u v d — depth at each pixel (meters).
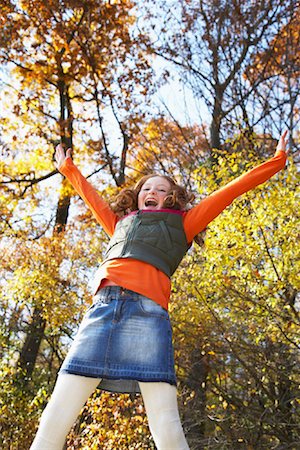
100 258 10.55
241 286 7.41
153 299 2.61
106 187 14.56
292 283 6.50
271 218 6.54
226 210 6.71
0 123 14.95
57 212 14.94
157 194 2.99
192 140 13.66
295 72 12.48
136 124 14.04
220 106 12.89
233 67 13.08
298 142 11.74
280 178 6.77
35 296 9.91
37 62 14.55
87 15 14.30
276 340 7.87
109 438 7.66
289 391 8.62
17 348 12.41
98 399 7.81
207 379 8.94
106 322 2.56
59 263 10.16
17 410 10.52
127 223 2.89
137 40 14.19
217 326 8.26
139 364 2.46
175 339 8.66
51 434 2.40
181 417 8.79
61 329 11.34
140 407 7.82
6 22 13.91
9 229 11.89
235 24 13.16
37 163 15.41
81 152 15.72
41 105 14.90
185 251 2.88
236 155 7.43
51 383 12.59
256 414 8.60
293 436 8.48
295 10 12.95
